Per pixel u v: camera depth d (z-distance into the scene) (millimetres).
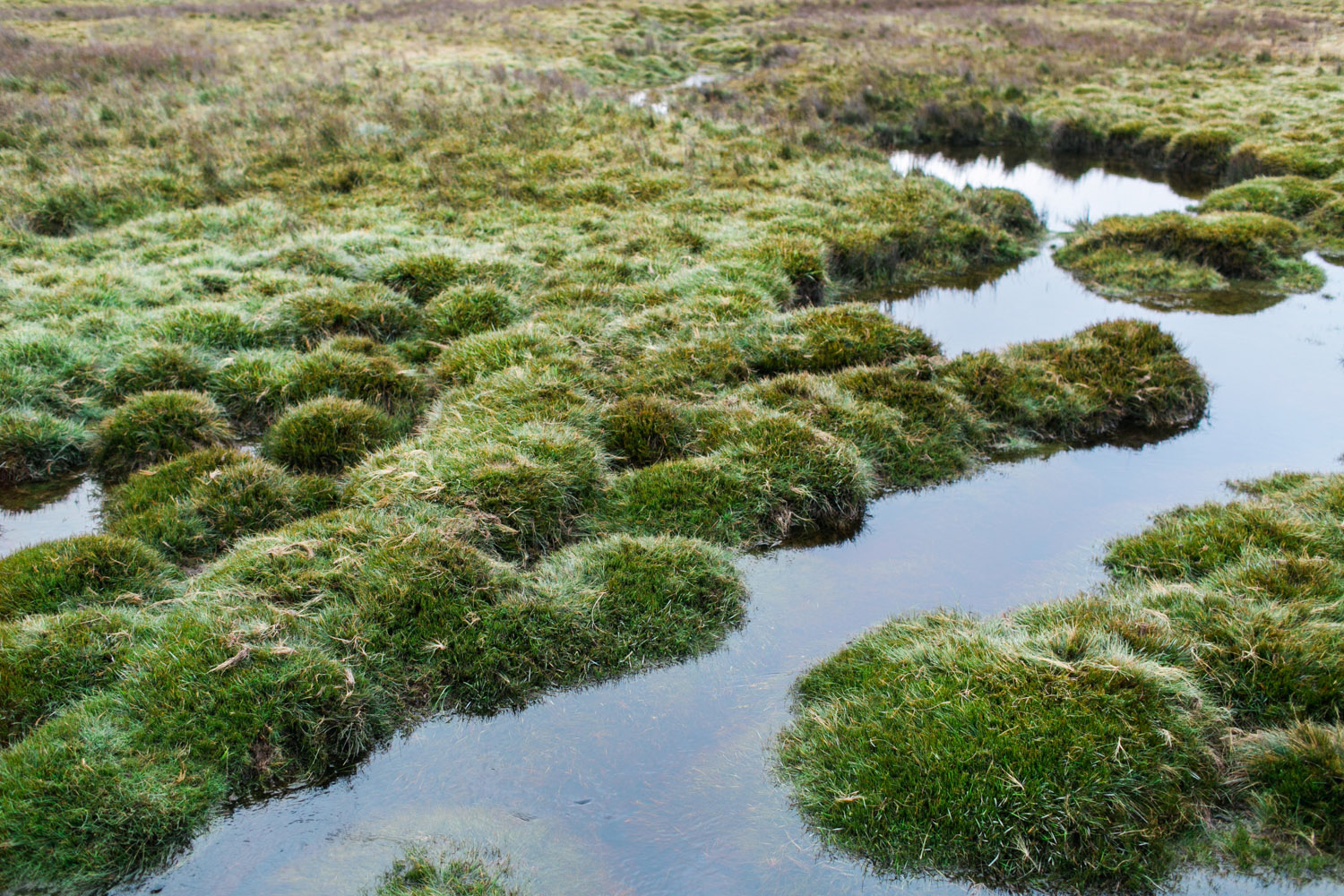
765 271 12453
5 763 4840
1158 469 8742
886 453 8750
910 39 32312
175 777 4875
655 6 39688
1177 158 20562
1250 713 5320
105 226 14617
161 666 5434
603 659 6062
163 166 16734
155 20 33125
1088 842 4543
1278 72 25328
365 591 6172
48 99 20125
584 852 4676
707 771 5211
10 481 8539
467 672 5809
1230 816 4738
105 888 4492
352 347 10453
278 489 7738
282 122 19516
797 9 40406
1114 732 4918
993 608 6641
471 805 5012
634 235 14195
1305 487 7785
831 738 5234
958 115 24000
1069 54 29469
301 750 5250
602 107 21594
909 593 6902
